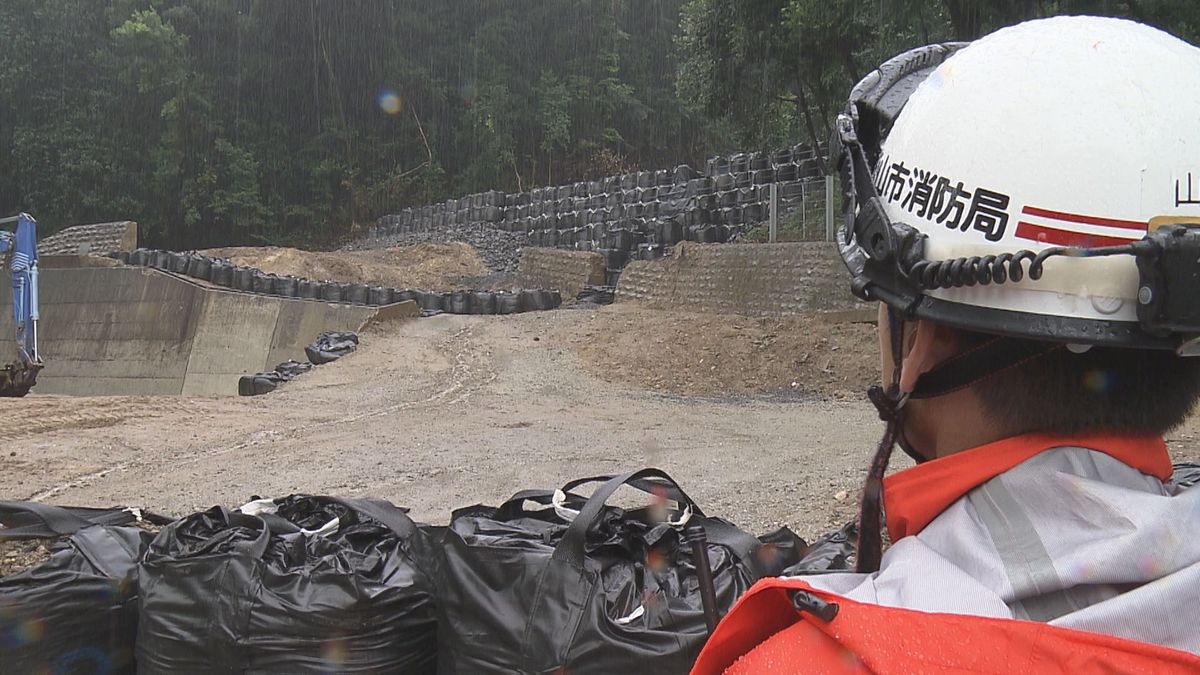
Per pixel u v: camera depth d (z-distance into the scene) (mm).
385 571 2910
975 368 1062
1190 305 903
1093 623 899
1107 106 1015
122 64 61375
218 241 63938
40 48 62062
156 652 2863
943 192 1055
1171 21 14820
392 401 16125
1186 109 1024
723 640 1070
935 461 1086
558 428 13281
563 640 2357
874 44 24078
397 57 66938
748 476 9461
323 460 10875
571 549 2479
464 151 67625
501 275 40438
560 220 43250
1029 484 999
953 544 1015
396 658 2781
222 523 3189
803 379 17953
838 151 1246
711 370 18766
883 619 935
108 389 30359
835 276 22047
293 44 66500
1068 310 973
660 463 10391
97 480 9969
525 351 21047
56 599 2973
